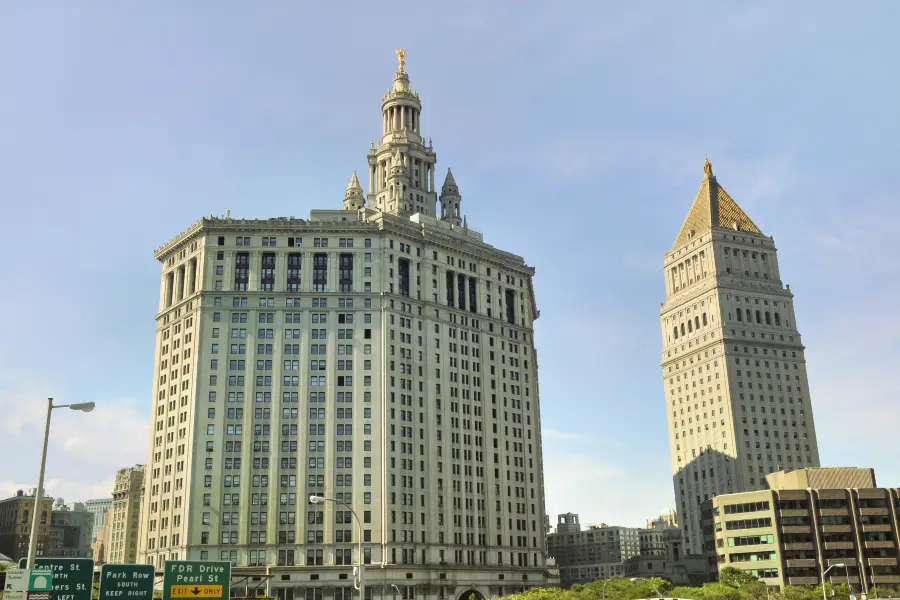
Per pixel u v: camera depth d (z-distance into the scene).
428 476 173.12
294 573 157.62
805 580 176.00
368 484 165.88
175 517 163.12
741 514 187.25
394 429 171.12
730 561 187.00
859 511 182.00
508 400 195.75
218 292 174.88
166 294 186.88
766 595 156.50
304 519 162.00
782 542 179.50
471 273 198.50
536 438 199.00
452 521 173.75
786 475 196.75
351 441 168.12
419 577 164.50
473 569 172.88
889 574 177.12
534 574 184.38
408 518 167.38
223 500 161.62
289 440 166.75
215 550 158.62
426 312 184.88
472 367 190.38
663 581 150.50
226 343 171.88
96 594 95.69
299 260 179.88
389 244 183.75
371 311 177.38
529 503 190.62
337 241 181.75
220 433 165.62
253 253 178.62
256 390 169.38
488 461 185.75
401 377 176.00
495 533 181.12
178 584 71.94
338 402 170.38
